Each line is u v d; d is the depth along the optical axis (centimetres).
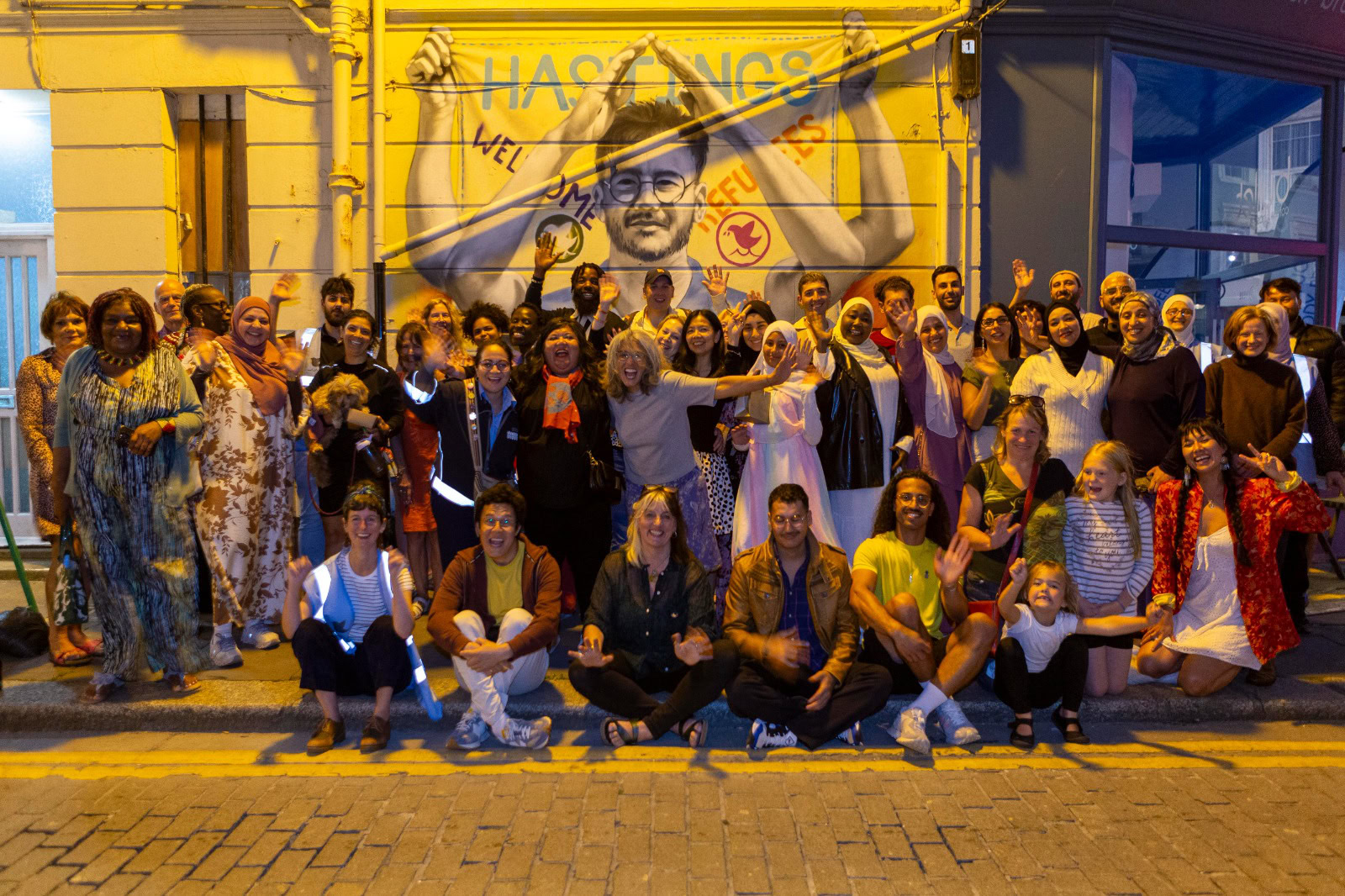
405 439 537
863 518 491
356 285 709
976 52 680
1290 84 774
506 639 403
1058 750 392
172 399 436
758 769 371
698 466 476
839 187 704
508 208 702
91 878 286
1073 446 500
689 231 704
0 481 759
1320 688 445
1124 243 736
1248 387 502
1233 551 431
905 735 386
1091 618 416
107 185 702
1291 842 307
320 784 356
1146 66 730
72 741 405
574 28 697
